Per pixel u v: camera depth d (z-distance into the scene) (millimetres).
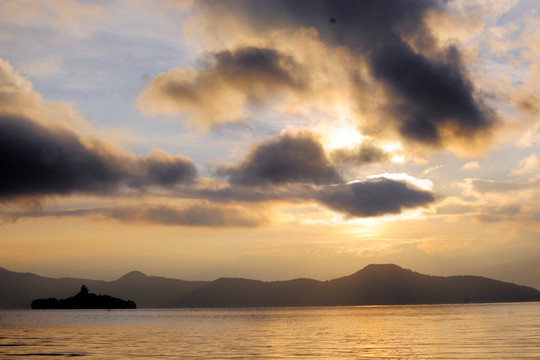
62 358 63500
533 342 73500
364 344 78438
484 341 77125
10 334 117500
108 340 94938
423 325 133875
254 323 173000
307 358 60562
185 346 79500
